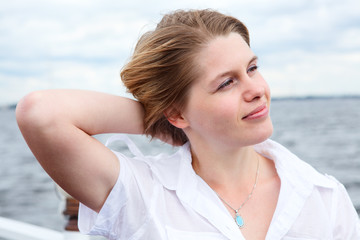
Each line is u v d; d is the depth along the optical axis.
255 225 0.97
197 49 0.90
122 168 0.95
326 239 0.96
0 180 20.11
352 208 1.01
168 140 1.15
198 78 0.91
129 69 1.01
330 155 18.62
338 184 1.03
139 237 0.98
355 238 1.00
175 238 0.95
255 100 0.89
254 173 1.04
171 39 0.93
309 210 0.97
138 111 1.05
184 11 1.01
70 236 1.49
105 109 0.97
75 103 0.91
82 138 0.89
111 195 0.94
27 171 22.28
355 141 21.45
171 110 1.00
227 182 1.02
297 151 20.12
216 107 0.90
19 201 16.44
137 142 8.71
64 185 0.92
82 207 0.99
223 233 0.94
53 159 0.88
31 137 0.86
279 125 26.75
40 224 14.05
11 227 1.92
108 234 1.00
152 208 0.97
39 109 0.86
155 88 0.98
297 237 0.95
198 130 0.97
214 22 0.93
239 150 0.99
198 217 0.97
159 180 1.02
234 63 0.88
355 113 29.02
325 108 29.34
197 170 1.07
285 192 0.98
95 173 0.91
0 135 35.72
